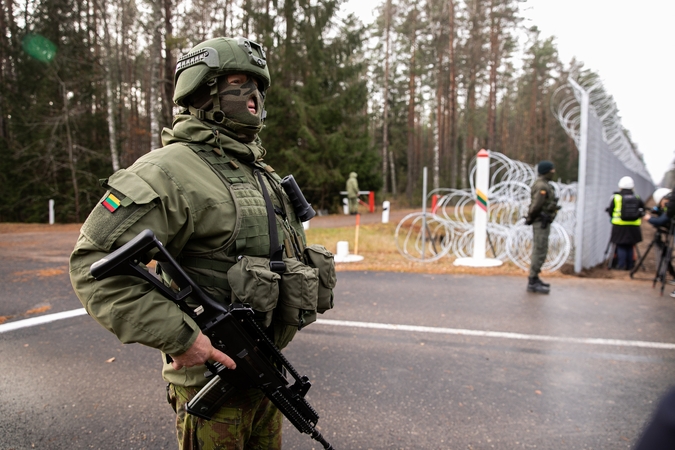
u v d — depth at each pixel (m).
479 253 9.12
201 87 1.79
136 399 3.43
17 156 20.59
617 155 12.70
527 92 45.81
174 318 1.47
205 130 1.74
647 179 27.00
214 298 1.65
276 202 1.92
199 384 1.75
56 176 21.38
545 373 4.03
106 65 20.86
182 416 1.82
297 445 2.90
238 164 1.81
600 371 4.08
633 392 3.70
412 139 41.25
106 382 3.71
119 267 1.40
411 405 3.43
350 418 3.23
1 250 10.52
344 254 9.66
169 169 1.59
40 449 2.80
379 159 23.80
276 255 1.78
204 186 1.64
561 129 50.41
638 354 4.47
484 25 28.42
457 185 36.19
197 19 23.03
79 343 4.55
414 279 7.79
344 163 22.23
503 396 3.60
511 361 4.28
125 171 1.56
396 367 4.11
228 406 1.74
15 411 3.24
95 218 1.50
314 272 1.84
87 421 3.12
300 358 4.28
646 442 0.84
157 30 15.59
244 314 1.61
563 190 11.41
